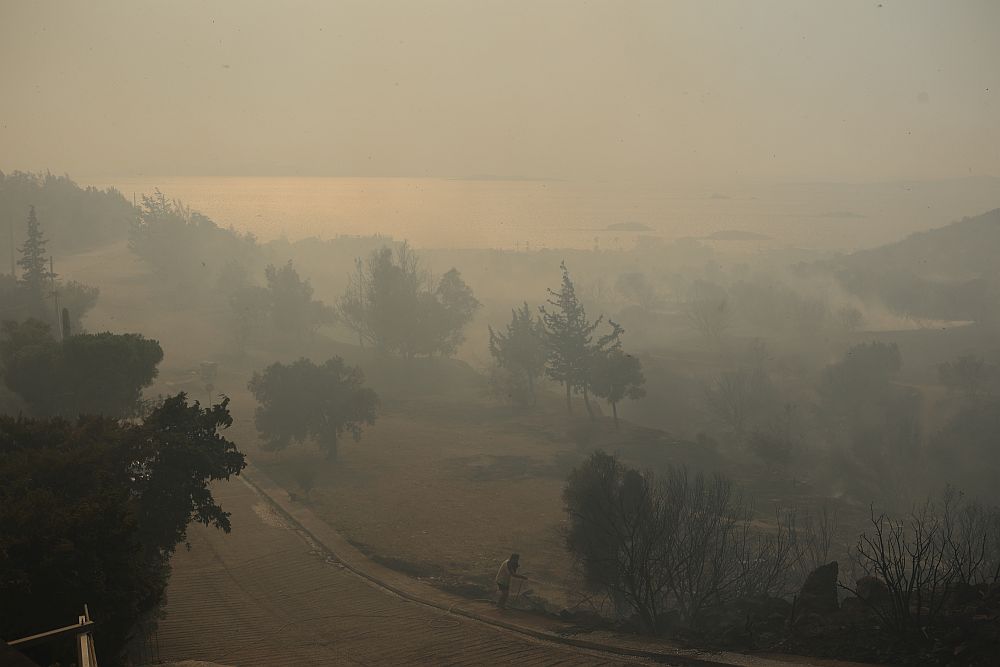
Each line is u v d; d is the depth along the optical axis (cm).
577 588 3294
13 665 623
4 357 5394
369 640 2220
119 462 2539
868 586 1814
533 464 6397
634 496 2775
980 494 6806
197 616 2666
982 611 1567
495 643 2053
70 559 1792
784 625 1780
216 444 2898
